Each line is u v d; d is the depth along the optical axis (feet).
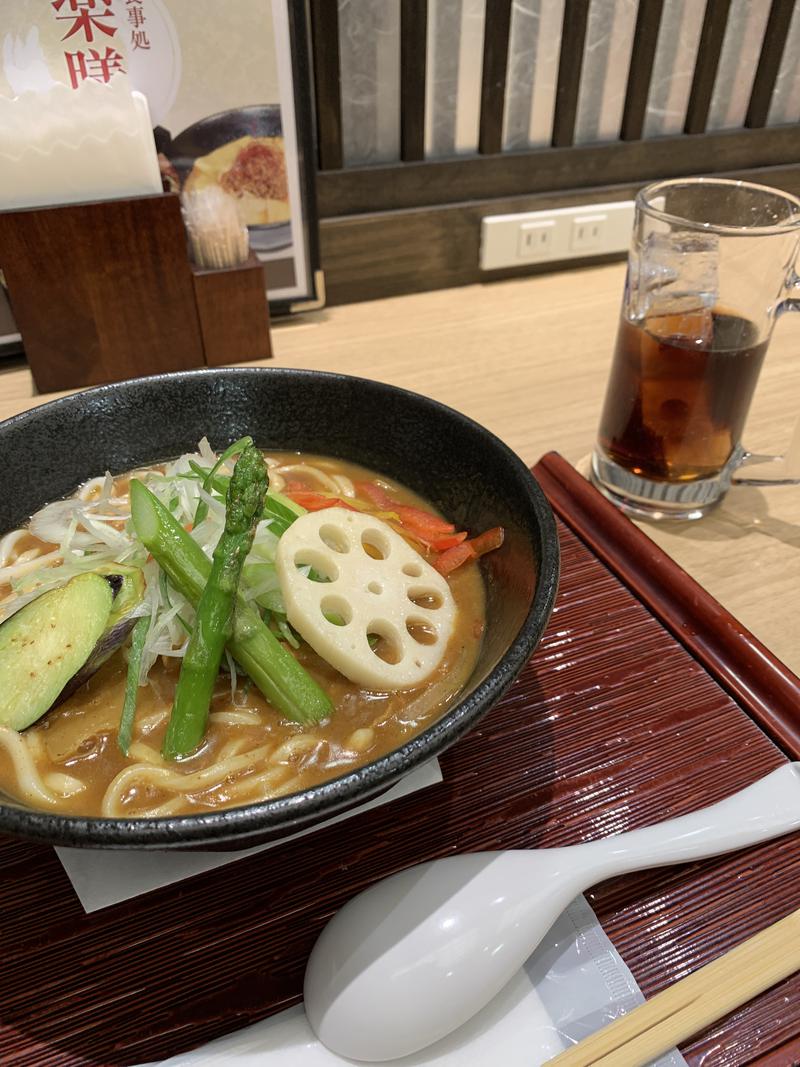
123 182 1.38
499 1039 0.65
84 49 1.32
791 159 2.18
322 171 1.71
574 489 1.25
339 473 1.16
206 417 1.16
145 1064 0.64
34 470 1.05
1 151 1.29
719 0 1.82
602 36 1.84
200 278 1.49
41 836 0.56
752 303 1.12
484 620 0.92
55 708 0.83
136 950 0.71
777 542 1.21
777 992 0.69
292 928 0.73
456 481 1.04
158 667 0.88
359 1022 0.62
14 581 0.97
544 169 1.90
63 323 1.46
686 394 1.12
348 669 0.83
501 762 0.88
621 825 0.82
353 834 0.81
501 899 0.69
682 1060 0.64
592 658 1.00
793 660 1.00
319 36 1.54
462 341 1.73
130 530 0.96
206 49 1.42
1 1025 0.66
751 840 0.78
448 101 1.78
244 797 0.76
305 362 1.64
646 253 1.16
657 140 1.98
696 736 0.91
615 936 0.73
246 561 0.90
